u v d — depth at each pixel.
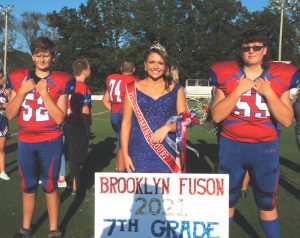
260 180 3.66
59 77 4.21
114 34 60.75
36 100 4.17
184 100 3.81
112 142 11.82
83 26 59.41
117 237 3.38
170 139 3.71
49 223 4.76
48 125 4.22
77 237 4.54
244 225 4.96
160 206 3.35
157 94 3.71
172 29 59.09
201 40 58.25
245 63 3.55
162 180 3.34
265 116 3.52
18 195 6.12
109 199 3.37
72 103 6.07
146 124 3.68
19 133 4.27
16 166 8.23
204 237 3.33
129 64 6.55
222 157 3.72
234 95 3.42
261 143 3.59
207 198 3.31
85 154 6.25
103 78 60.34
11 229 4.74
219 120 3.53
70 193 6.30
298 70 3.53
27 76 4.18
